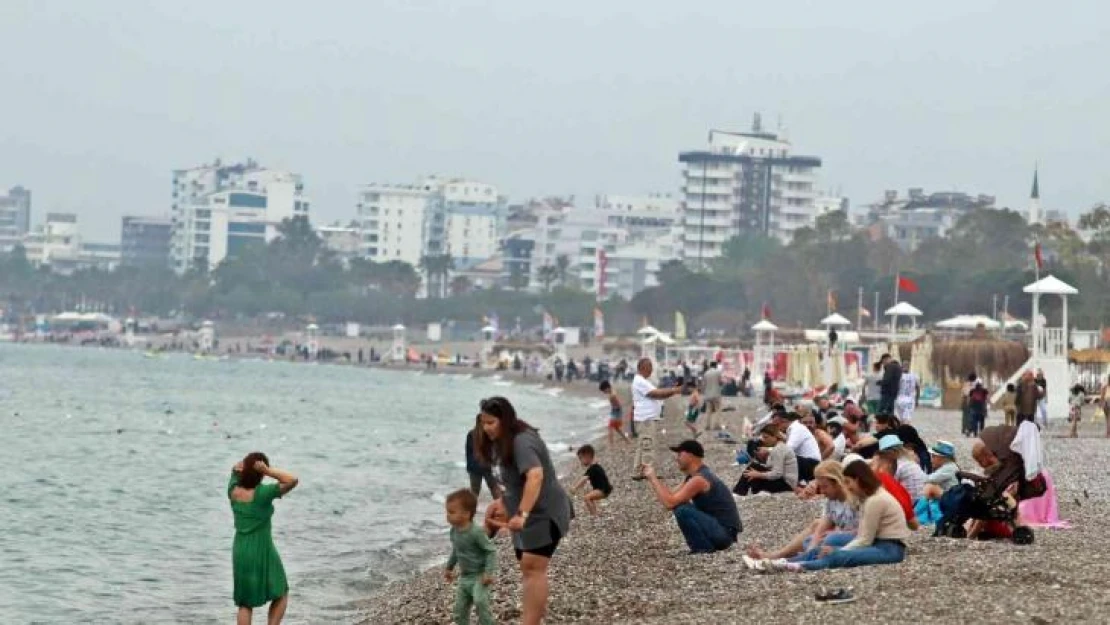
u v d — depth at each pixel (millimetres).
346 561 66938
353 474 117562
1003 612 35438
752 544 51250
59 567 65438
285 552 69938
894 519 44094
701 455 51406
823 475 46375
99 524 81625
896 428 57812
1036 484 50750
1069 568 41906
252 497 40812
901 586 39469
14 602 56406
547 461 35531
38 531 78000
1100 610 35469
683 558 50531
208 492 102125
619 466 104062
